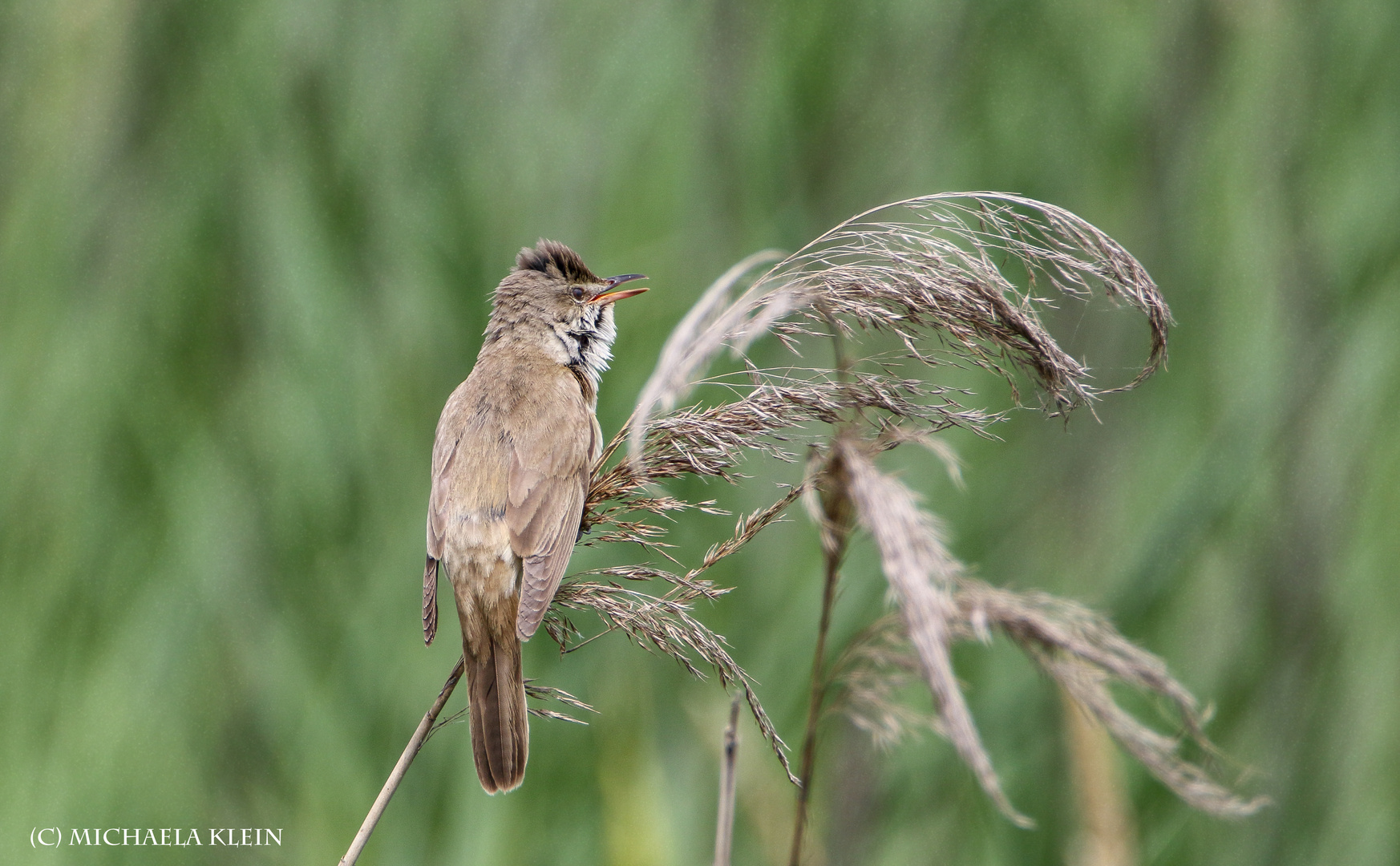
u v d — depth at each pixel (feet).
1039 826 29.45
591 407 31.30
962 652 31.14
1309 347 34.37
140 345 39.91
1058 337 35.81
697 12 37.40
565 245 33.09
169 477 38.29
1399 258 34.68
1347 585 33.12
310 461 36.14
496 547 24.49
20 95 41.22
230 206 39.73
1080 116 37.78
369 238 37.29
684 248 36.58
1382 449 33.78
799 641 30.32
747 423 19.76
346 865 19.57
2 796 33.45
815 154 37.78
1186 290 36.17
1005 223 18.67
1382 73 36.19
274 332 37.73
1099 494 34.32
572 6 37.83
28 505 38.09
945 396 18.98
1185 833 29.86
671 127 37.06
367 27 38.50
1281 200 35.76
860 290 18.52
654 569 21.30
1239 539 33.68
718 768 30.19
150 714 35.45
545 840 29.96
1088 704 18.84
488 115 37.68
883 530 15.62
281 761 34.30
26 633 36.22
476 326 35.65
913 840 29.71
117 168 40.88
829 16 38.17
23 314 39.99
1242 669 32.53
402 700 31.91
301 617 35.35
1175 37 37.50
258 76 39.29
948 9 38.60
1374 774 31.63
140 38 40.29
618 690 29.37
